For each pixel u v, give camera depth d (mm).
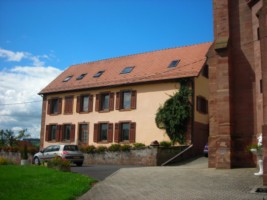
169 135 28906
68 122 35969
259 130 16859
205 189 11844
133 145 28875
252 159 17141
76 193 11406
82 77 37312
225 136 17406
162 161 25266
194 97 28766
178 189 12062
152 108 30250
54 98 37844
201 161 24891
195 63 30078
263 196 10367
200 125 29406
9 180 13461
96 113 33938
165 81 29844
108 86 33094
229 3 18594
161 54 34438
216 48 18016
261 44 13336
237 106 17812
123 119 31859
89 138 34000
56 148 25406
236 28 18344
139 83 31250
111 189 12477
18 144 37812
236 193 10914
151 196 10992
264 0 13359
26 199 10031
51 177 14586
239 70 18016
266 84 12992
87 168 21859
